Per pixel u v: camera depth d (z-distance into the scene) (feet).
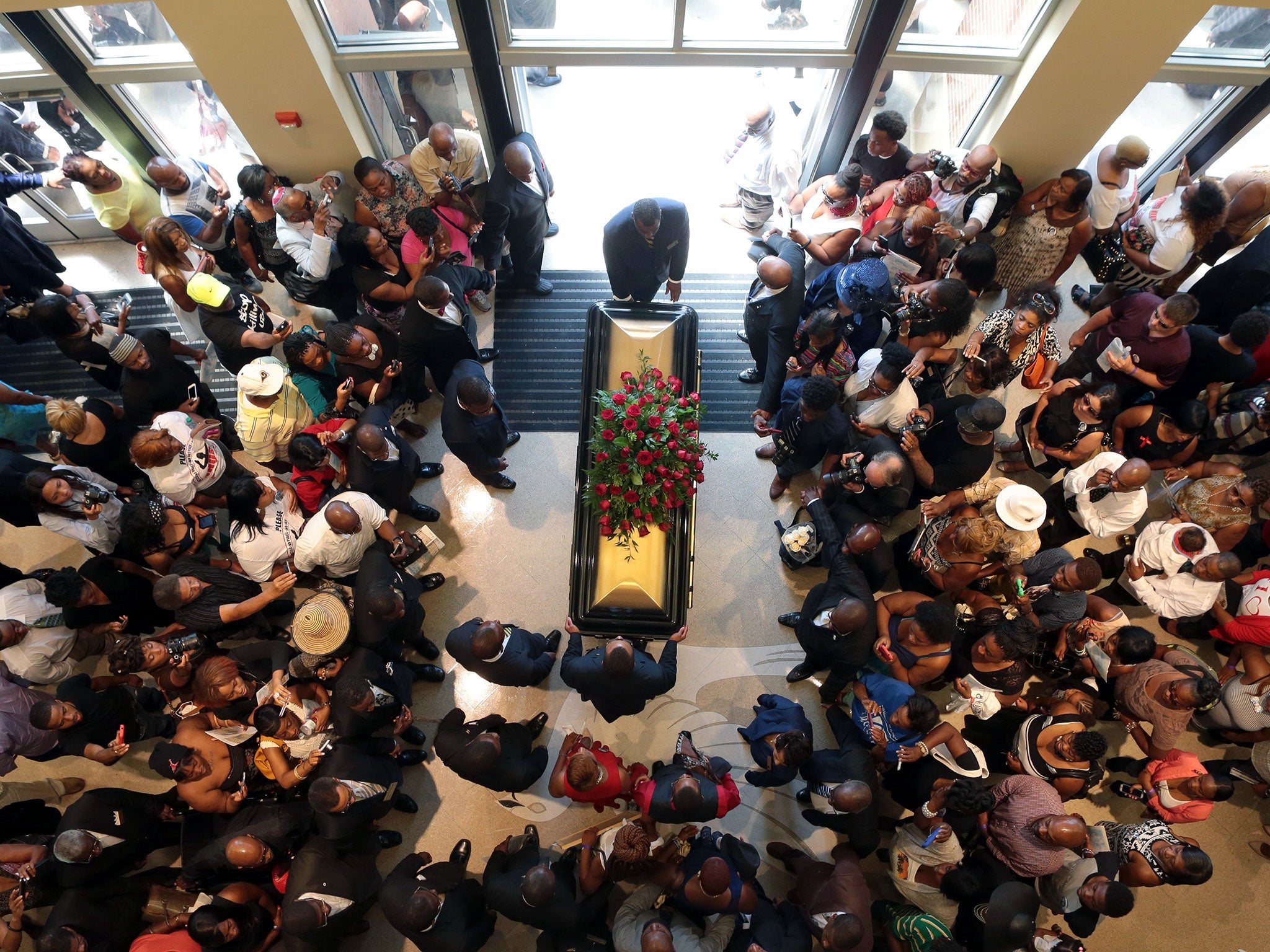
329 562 12.42
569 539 15.69
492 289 17.42
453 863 12.28
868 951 11.09
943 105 15.97
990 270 13.23
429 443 16.38
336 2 13.69
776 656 14.83
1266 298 13.65
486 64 14.56
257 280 17.38
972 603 12.97
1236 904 13.12
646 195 18.17
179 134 16.74
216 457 13.69
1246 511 12.75
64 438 13.76
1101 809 13.83
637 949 11.28
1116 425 14.02
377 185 14.21
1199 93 15.20
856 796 10.66
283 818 11.89
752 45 14.26
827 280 14.67
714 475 16.10
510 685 12.87
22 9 12.50
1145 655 12.07
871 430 13.35
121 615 13.20
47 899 12.11
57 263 16.26
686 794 11.13
